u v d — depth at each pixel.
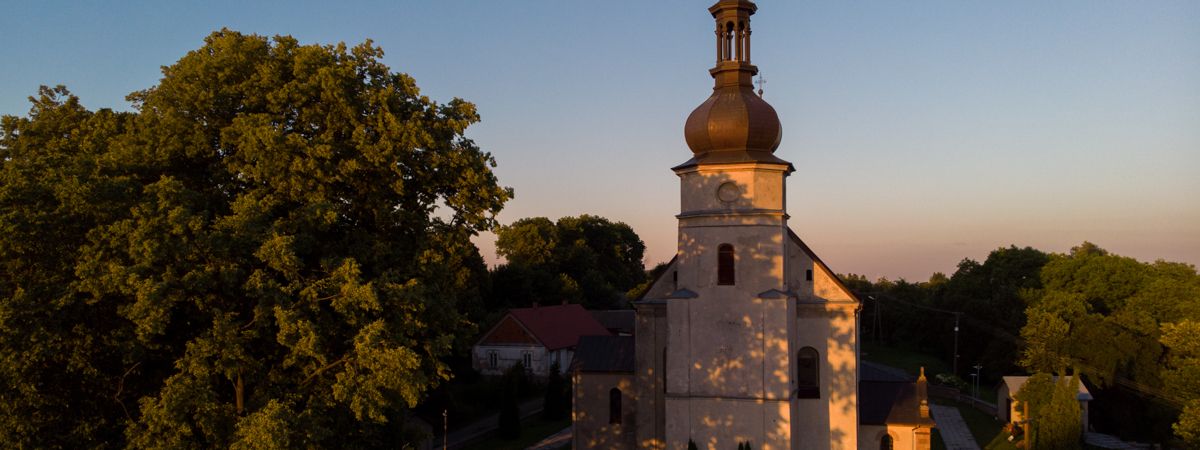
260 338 27.08
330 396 27.47
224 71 30.03
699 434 40.22
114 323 25.66
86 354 24.84
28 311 22.77
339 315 27.33
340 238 30.78
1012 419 64.38
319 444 26.59
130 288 23.14
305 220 27.48
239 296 26.38
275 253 24.78
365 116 31.14
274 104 29.91
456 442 61.16
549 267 121.25
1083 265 91.44
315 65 30.64
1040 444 56.69
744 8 41.44
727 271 40.50
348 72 30.78
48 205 24.91
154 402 23.64
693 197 41.16
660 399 45.62
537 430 65.50
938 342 106.69
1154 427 62.03
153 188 25.14
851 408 42.56
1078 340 71.38
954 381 87.62
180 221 24.02
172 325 26.48
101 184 24.67
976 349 95.12
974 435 65.62
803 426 42.75
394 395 27.17
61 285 24.06
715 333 40.31
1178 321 74.62
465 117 33.47
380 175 30.72
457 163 31.80
